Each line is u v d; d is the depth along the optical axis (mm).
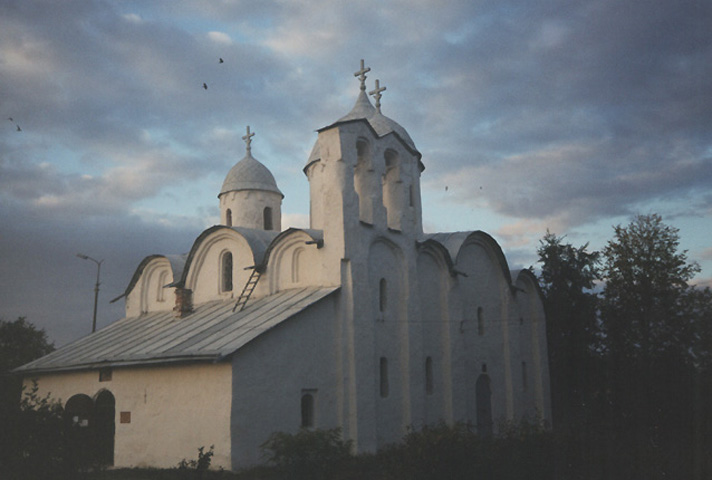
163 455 20125
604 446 17484
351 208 22344
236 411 18281
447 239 28297
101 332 28656
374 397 21719
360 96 31781
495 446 14820
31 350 41875
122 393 22031
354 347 21359
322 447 14266
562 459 16281
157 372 20984
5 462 9836
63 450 10344
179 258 29016
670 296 33531
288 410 19578
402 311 24000
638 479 16547
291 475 13945
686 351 29641
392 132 24969
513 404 29281
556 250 37188
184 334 22531
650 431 24578
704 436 21953
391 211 25078
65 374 24812
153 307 29578
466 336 27453
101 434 22641
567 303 35812
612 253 35625
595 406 31750
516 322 30797
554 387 35094
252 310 22438
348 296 21656
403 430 22984
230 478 17094
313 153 29469
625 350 33812
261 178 32531
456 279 27016
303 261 23406
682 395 26109
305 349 20469
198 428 19125
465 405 26188
